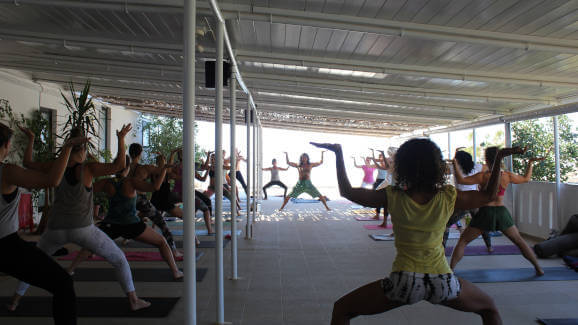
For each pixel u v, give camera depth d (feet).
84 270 15.07
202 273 14.82
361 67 16.79
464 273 14.80
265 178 80.28
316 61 16.62
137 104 35.17
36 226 24.79
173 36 15.48
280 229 24.75
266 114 39.60
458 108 24.91
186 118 7.37
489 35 12.51
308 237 22.11
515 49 13.67
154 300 11.84
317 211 34.09
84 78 24.94
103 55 19.30
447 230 17.66
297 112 34.53
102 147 34.94
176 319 10.50
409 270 5.96
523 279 14.01
